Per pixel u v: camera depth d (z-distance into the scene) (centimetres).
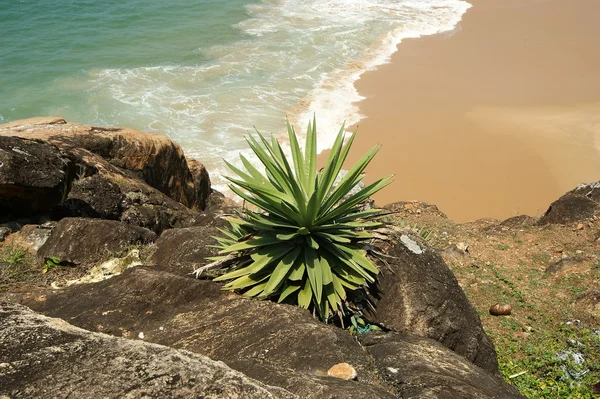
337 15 3391
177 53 2814
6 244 629
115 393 233
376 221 617
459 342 571
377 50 2895
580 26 3212
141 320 470
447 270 591
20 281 567
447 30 3173
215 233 638
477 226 1130
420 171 1936
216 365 264
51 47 2783
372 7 3538
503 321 757
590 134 2134
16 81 2427
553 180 1892
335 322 532
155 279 500
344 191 552
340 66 2706
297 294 531
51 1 3406
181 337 448
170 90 2445
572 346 698
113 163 892
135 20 3206
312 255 530
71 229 615
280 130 2155
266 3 3581
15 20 3077
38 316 283
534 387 629
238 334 445
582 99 2414
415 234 607
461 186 1870
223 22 3238
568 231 999
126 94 2389
